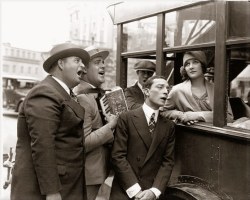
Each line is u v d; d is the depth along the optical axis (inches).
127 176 87.2
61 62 79.4
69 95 77.1
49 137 68.6
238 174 75.6
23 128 72.8
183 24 90.8
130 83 139.3
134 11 106.2
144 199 84.5
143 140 89.4
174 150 95.0
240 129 77.4
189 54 95.6
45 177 67.7
